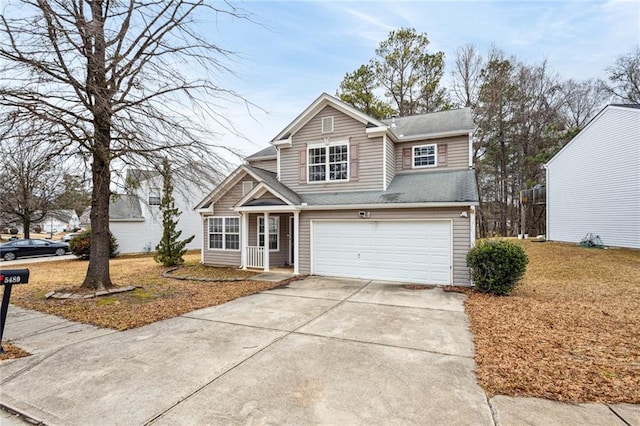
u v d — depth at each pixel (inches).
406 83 983.6
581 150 673.6
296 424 118.0
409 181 487.8
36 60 255.0
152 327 235.8
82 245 726.5
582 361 169.9
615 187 595.2
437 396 137.1
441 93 988.6
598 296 323.6
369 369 163.3
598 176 630.5
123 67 299.6
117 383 150.6
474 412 125.3
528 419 120.5
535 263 519.8
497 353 182.2
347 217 441.4
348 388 144.3
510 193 1127.0
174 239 577.3
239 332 222.4
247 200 510.0
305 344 198.5
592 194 644.7
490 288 335.0
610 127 604.4
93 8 305.3
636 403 131.0
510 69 989.2
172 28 306.3
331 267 454.6
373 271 428.5
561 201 732.7
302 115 518.0
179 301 312.8
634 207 560.4
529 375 154.9
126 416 124.2
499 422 119.0
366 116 475.8
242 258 520.4
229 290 365.1
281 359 175.9
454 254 385.1
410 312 271.3
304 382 149.9
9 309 285.0
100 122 302.5
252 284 399.9
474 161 1004.6
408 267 408.8
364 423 118.6
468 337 209.6
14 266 615.8
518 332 216.5
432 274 396.2
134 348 194.2
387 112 967.0
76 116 277.3
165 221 576.1
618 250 556.7
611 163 602.5
